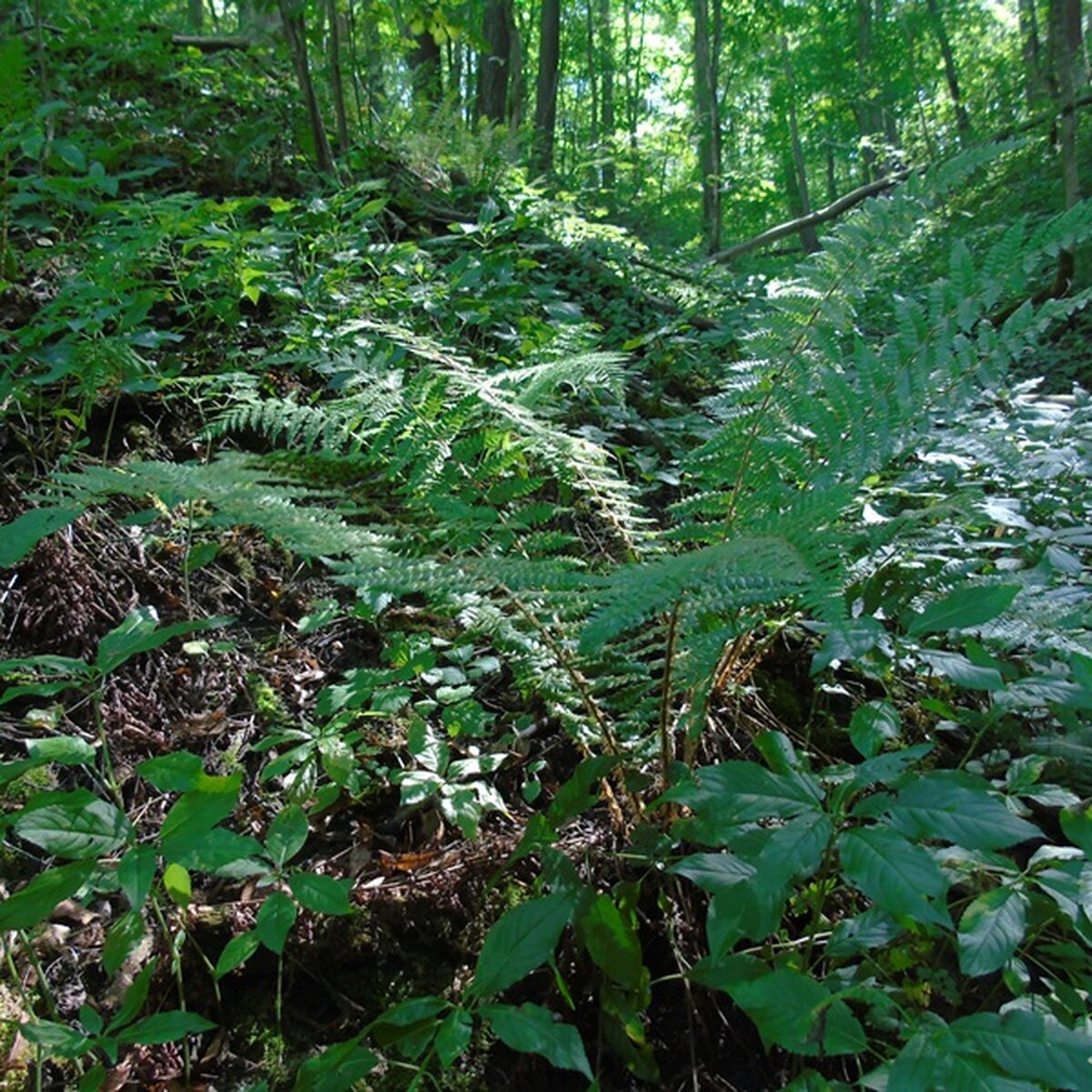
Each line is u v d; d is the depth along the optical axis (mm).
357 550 1575
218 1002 1658
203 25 9602
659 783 1899
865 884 1124
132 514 2396
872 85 16719
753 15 17000
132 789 2051
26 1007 1529
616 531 2174
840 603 1269
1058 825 2002
